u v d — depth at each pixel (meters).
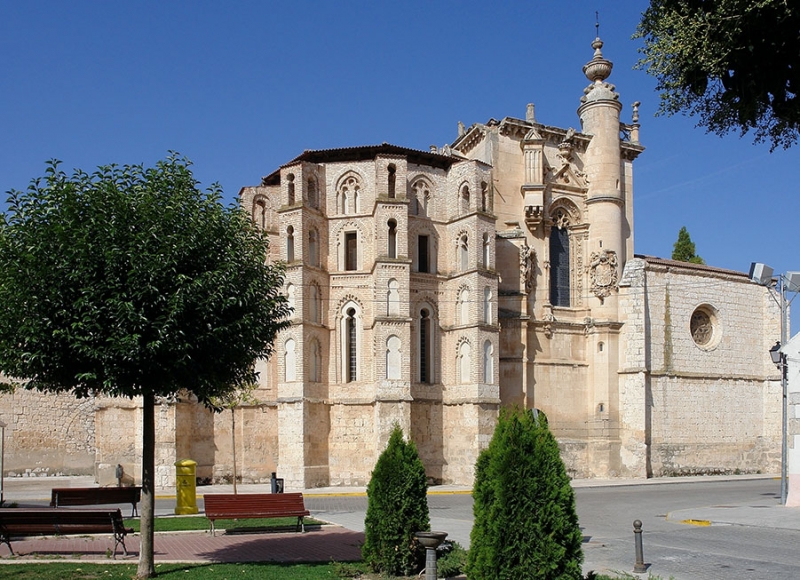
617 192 61.62
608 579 18.59
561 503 16.08
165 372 20.27
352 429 51.88
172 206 20.45
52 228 19.59
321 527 29.44
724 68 22.25
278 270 24.06
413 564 20.14
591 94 62.94
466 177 54.56
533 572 15.62
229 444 52.75
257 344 22.34
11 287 19.34
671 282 61.62
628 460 58.53
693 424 61.41
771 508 34.59
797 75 21.72
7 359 19.91
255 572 20.02
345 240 54.09
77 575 19.62
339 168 54.16
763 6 20.20
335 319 53.09
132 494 33.88
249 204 55.69
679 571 20.78
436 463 53.47
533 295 59.34
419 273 54.25
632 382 58.94
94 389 20.62
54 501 32.66
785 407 36.09
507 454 16.22
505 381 56.62
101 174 20.80
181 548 24.77
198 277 20.28
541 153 59.62
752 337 65.50
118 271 19.78
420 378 53.94
